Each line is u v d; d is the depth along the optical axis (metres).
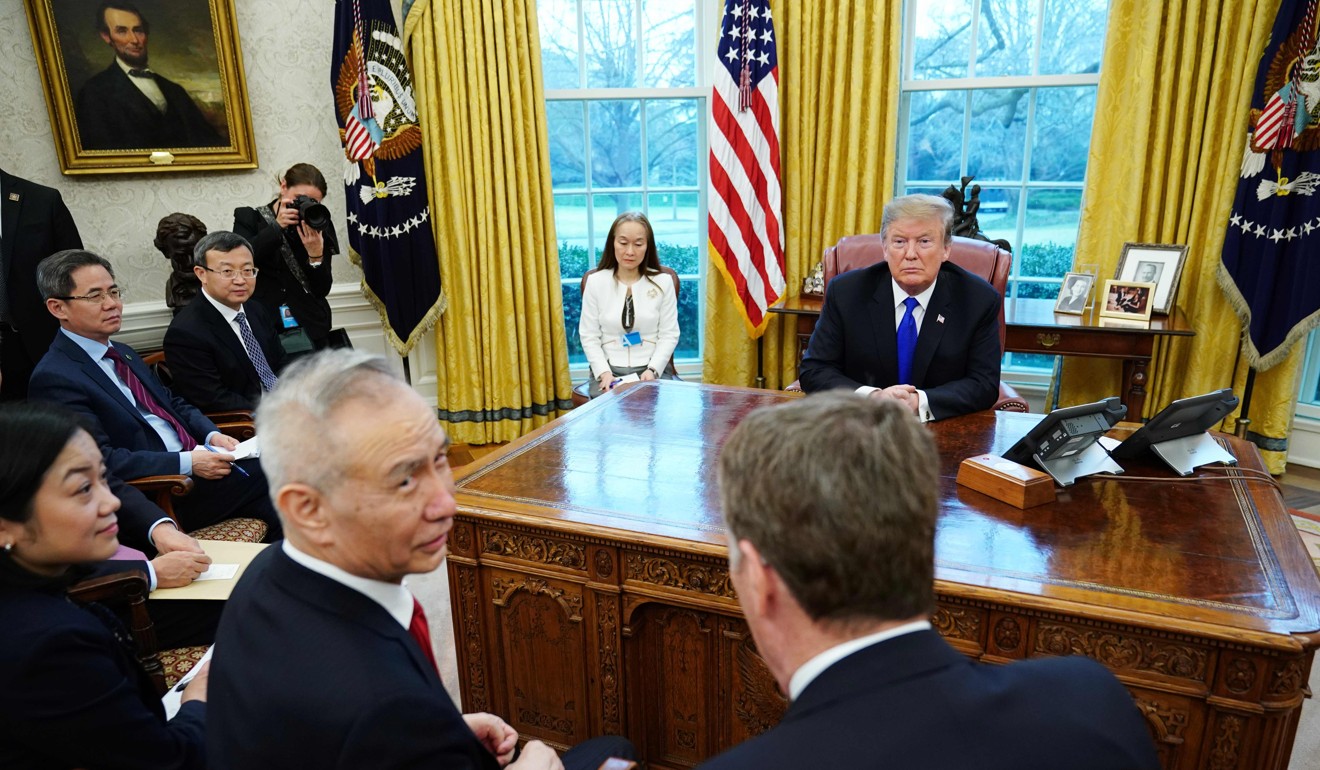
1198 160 3.63
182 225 3.47
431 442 0.95
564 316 4.83
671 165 4.65
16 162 3.55
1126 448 1.97
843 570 0.69
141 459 2.39
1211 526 1.64
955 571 1.49
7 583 1.22
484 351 4.40
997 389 2.49
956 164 4.30
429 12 3.96
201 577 1.92
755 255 4.19
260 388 3.12
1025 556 1.54
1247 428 3.87
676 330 3.83
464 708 2.05
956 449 2.11
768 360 4.45
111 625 1.44
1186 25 3.49
